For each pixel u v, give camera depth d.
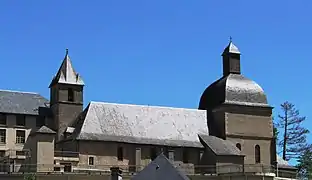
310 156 119.94
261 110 101.44
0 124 95.00
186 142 96.12
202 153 96.12
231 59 104.25
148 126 96.56
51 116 98.62
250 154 99.50
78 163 88.69
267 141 101.06
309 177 102.50
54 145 90.12
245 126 100.12
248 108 100.69
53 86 99.00
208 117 102.19
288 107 123.50
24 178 78.31
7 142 94.81
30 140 88.88
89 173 81.75
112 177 48.75
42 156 86.19
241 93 101.31
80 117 95.38
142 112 98.31
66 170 87.56
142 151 93.56
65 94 97.69
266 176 84.94
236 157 94.62
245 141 99.69
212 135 99.44
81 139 89.62
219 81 103.81
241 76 104.00
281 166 102.44
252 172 86.50
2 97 97.94
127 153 92.56
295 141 122.56
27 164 85.62
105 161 90.56
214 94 102.44
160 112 99.50
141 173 46.00
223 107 99.69
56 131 96.25
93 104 95.81
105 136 91.62
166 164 45.84
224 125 99.06
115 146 91.69
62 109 97.00
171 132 97.06
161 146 94.38
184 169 93.81
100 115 94.69
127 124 95.38
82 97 98.81
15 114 96.25
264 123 101.44
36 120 97.62
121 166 91.31
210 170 93.88
